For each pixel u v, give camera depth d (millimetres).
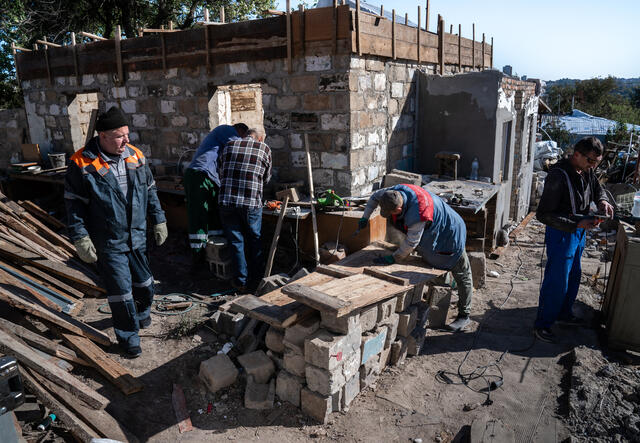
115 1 15250
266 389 3258
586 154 3574
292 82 5590
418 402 3246
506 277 5836
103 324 4246
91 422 2824
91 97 8484
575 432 2924
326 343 2865
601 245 7363
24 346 2863
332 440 2887
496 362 3721
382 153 6250
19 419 2846
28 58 8383
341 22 5074
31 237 5238
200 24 5922
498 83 6410
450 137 6980
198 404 3211
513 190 8930
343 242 5324
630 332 3725
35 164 8242
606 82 45062
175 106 6625
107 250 3518
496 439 2787
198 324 4176
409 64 6703
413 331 3826
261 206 5039
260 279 5242
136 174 3615
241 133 5367
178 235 6695
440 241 3699
